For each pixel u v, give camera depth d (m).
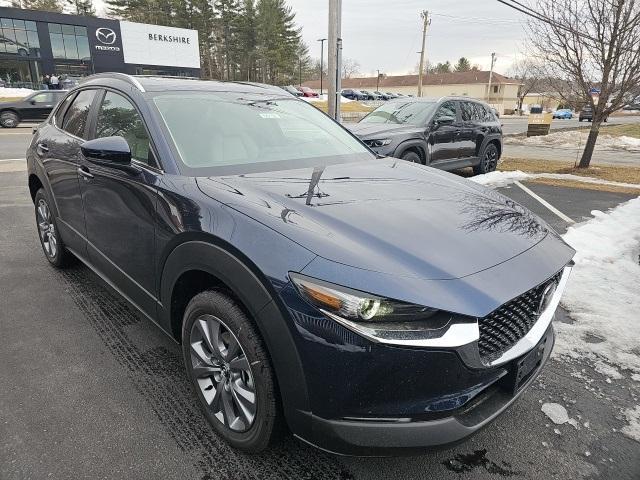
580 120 39.78
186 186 2.33
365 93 63.47
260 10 67.81
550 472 2.11
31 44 40.69
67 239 3.72
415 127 8.17
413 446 1.69
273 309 1.78
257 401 1.95
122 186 2.69
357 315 1.63
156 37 47.00
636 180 9.74
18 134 16.39
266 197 2.19
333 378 1.68
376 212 2.15
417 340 1.63
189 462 2.11
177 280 2.30
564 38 10.25
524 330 1.97
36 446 2.18
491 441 2.29
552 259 2.10
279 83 71.94
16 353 2.94
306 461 2.13
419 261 1.81
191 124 2.80
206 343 2.20
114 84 3.23
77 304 3.61
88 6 72.69
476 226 2.17
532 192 8.19
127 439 2.24
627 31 10.00
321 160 3.03
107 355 2.94
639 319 3.48
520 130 27.48
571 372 2.87
